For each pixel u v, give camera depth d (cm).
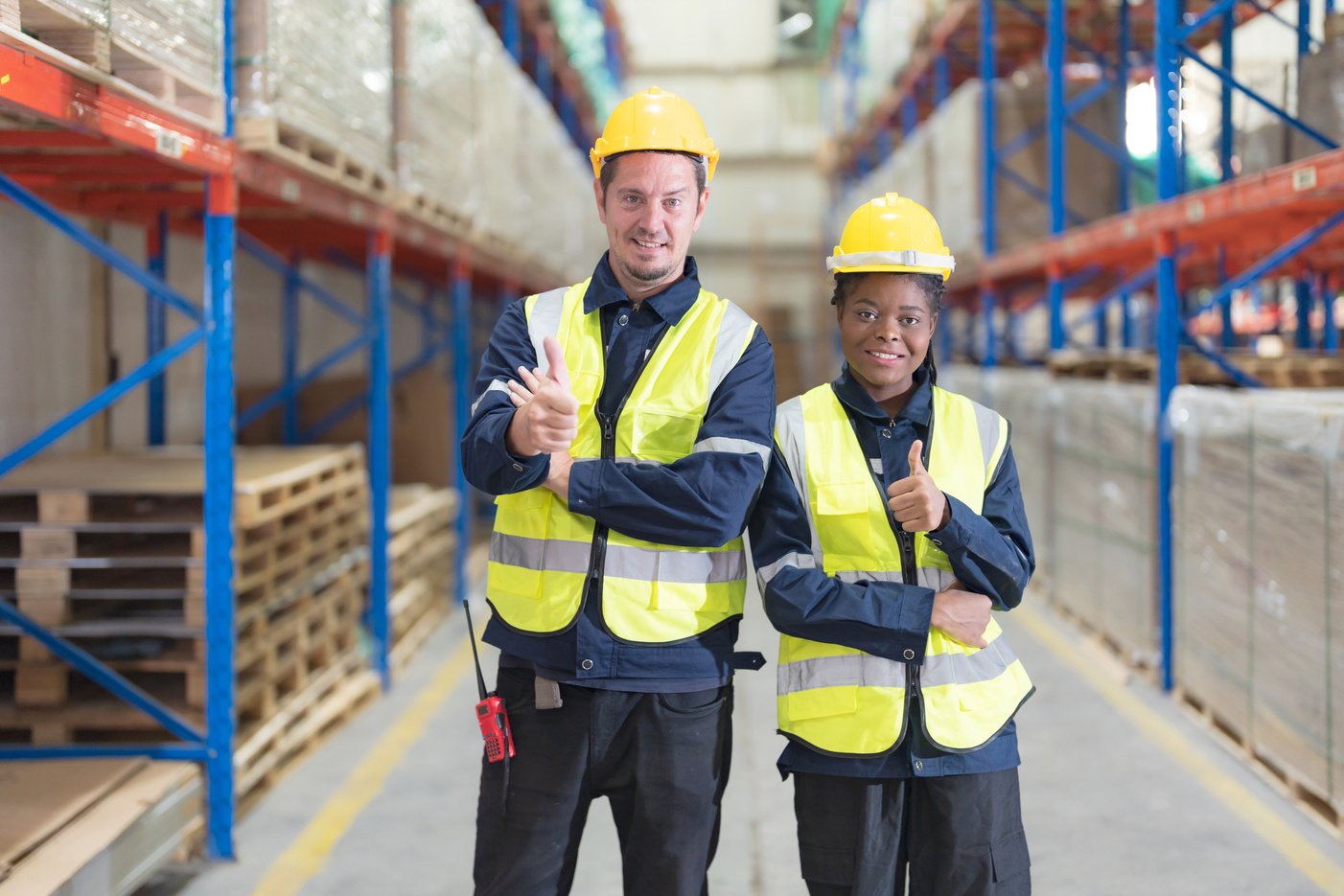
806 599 227
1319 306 1162
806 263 2450
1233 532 497
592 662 230
